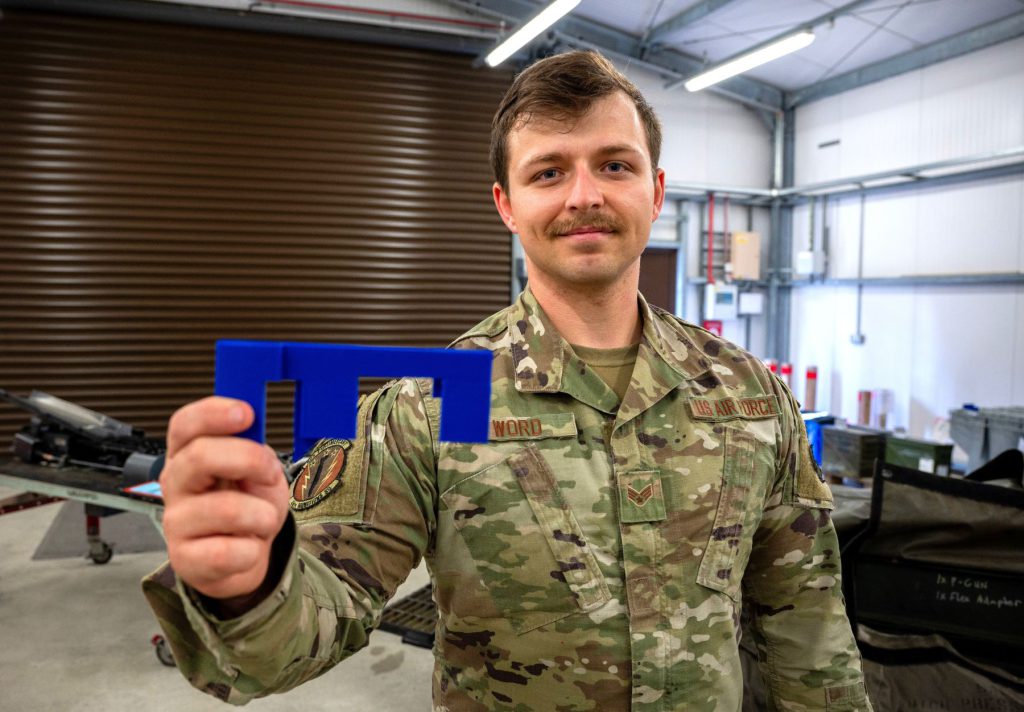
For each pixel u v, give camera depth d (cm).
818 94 602
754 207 655
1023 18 444
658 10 496
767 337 665
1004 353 481
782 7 468
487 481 75
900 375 556
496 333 88
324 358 50
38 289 444
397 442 74
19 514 391
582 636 74
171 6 440
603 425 80
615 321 86
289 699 217
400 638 254
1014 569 134
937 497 135
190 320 473
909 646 137
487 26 504
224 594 44
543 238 80
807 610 90
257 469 43
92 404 459
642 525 76
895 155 546
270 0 461
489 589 75
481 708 77
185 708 210
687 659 76
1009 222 473
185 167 464
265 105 476
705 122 620
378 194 502
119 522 380
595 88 77
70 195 445
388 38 486
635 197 79
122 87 449
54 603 278
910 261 543
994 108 474
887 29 491
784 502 89
